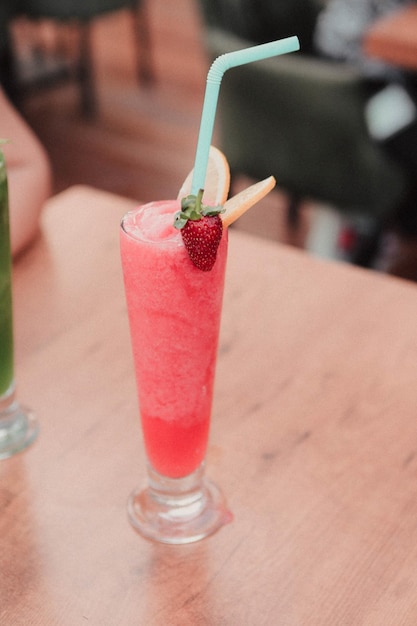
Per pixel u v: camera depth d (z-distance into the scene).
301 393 0.84
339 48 2.02
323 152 1.84
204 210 0.62
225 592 0.68
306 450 0.79
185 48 3.87
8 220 0.75
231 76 1.88
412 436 0.80
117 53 3.85
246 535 0.72
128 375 0.86
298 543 0.71
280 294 0.96
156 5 4.21
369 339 0.90
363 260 2.05
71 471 0.77
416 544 0.71
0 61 2.90
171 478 0.72
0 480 0.76
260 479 0.76
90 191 1.17
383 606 0.66
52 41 4.02
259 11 1.99
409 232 1.91
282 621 0.66
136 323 0.66
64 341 0.90
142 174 2.82
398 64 1.60
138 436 0.80
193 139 3.08
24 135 1.12
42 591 0.68
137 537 0.72
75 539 0.71
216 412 0.82
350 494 0.75
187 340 0.66
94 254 1.02
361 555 0.70
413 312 0.94
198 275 0.64
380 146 1.83
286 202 2.48
